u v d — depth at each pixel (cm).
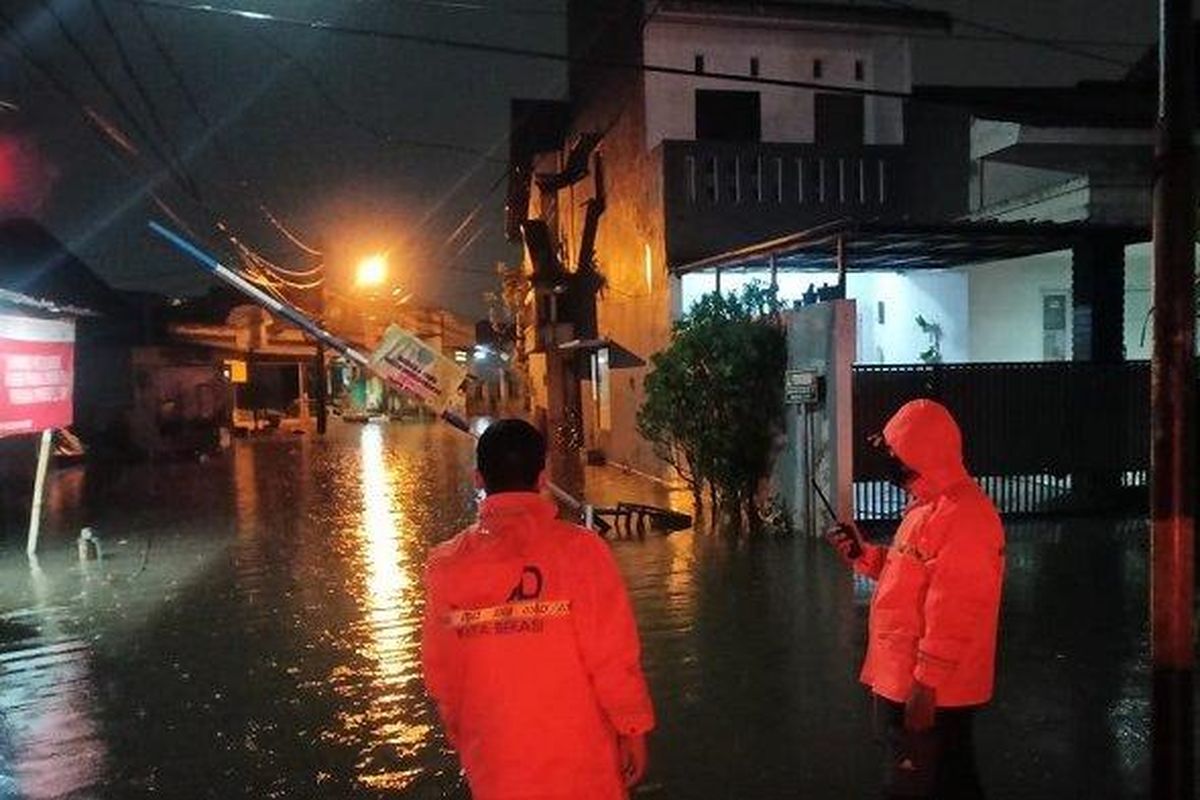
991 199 1673
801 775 506
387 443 2922
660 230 1756
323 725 597
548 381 2547
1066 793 479
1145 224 1313
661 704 613
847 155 1773
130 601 934
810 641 741
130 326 2525
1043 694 614
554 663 272
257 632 813
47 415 1125
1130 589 876
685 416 1298
